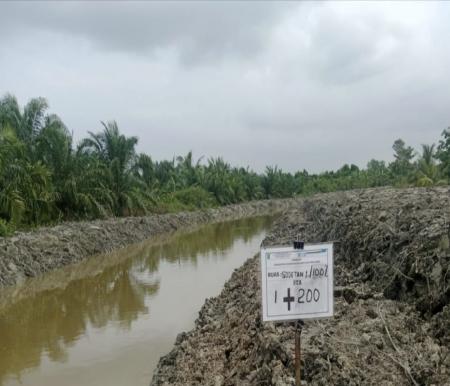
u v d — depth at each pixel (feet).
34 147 87.25
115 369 31.58
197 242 98.22
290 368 18.61
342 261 37.42
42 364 32.86
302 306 15.76
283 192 258.98
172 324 40.93
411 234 29.12
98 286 56.90
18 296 52.16
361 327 21.89
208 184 194.08
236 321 29.86
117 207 109.81
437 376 17.58
